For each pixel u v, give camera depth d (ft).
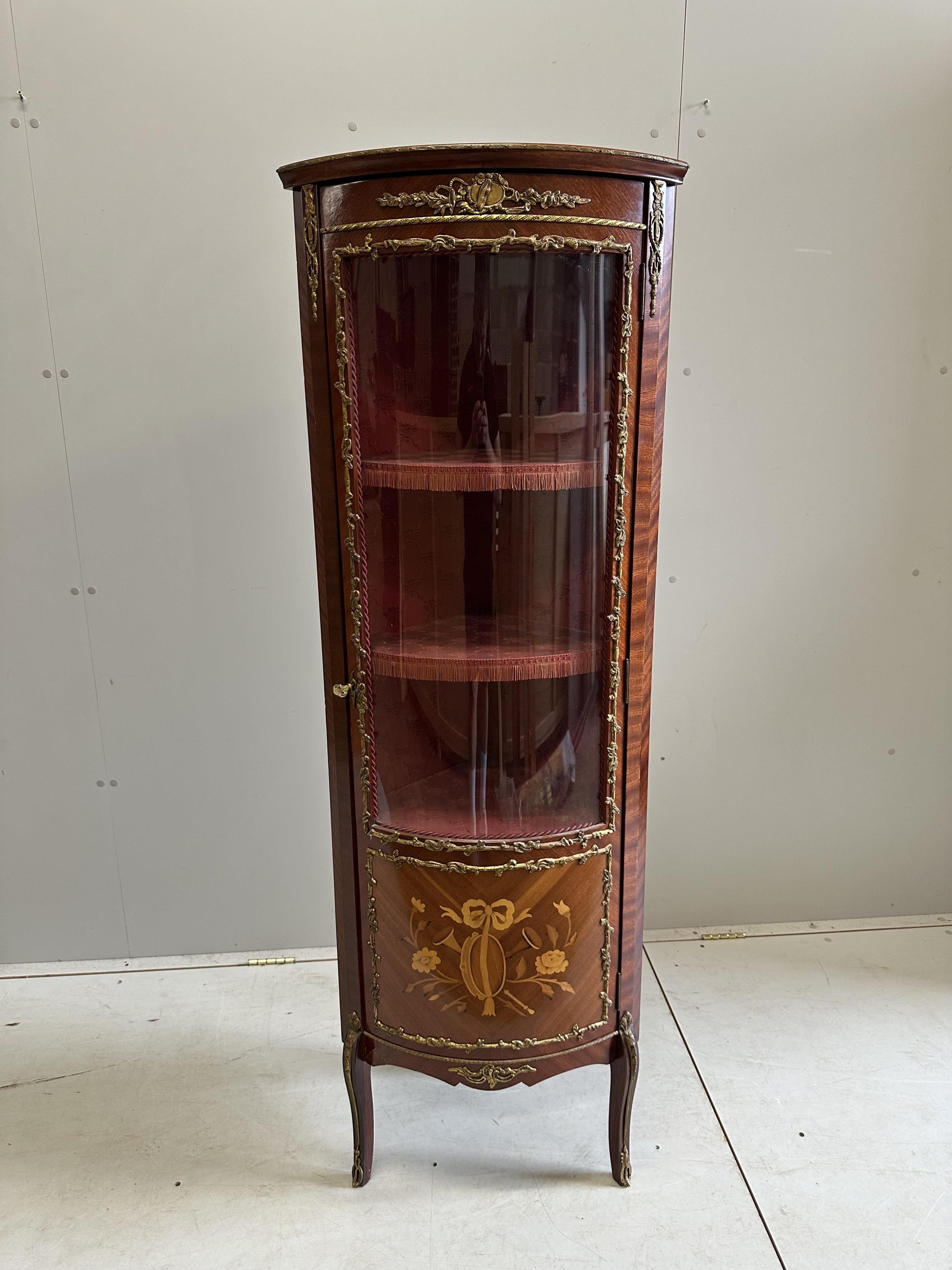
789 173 6.30
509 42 5.92
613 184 4.05
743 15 5.99
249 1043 6.52
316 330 4.33
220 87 5.88
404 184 3.99
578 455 4.42
